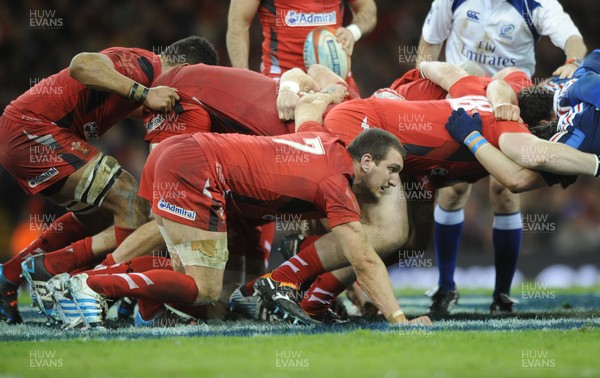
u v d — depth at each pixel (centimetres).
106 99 1909
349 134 1781
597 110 1739
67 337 1474
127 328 1622
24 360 1245
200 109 1877
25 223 3747
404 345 1352
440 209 2225
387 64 4888
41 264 1758
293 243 1839
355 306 2159
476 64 2386
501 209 2198
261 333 1521
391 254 1823
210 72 1908
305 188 1577
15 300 1902
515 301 2206
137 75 1922
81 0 4547
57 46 4469
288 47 2405
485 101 1873
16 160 1847
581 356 1258
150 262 1675
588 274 3594
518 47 2370
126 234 1838
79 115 1895
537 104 1870
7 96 4316
